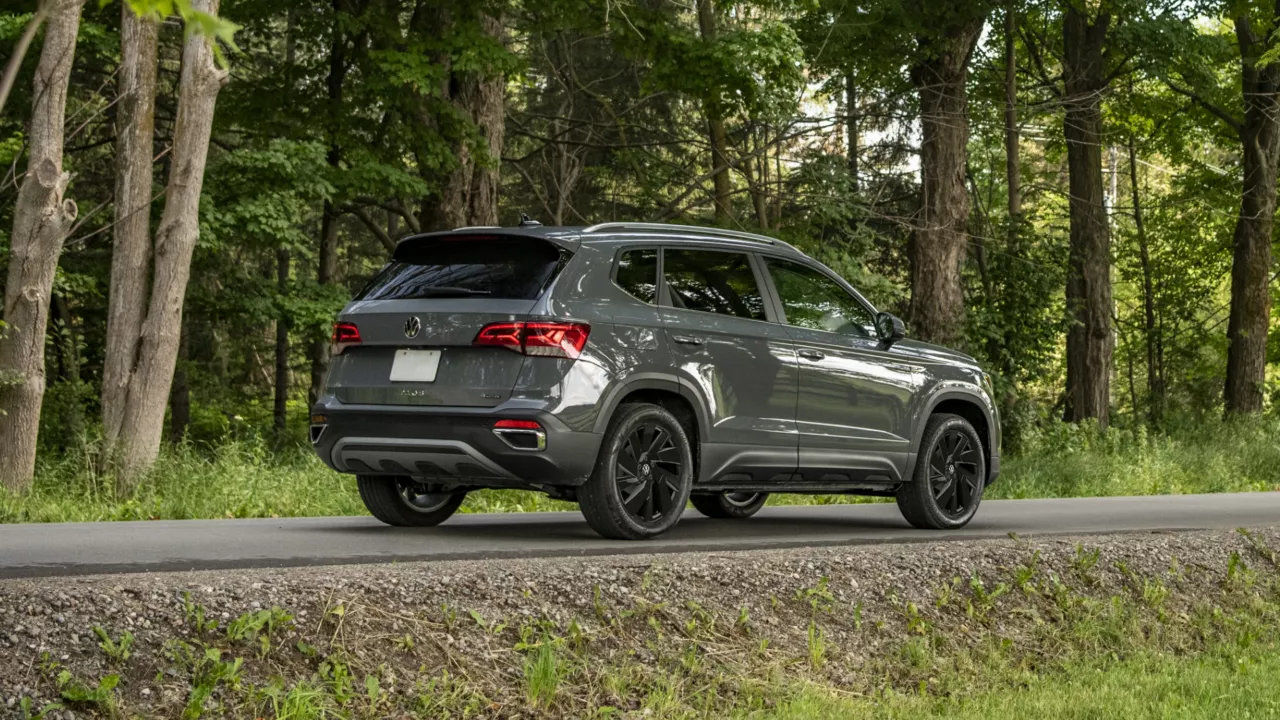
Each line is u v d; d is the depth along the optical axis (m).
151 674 4.01
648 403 7.09
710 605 5.48
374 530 7.95
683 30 20.16
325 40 20.47
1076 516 11.31
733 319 7.58
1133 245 36.19
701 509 10.05
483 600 4.94
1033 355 25.16
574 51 28.27
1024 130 30.12
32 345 13.23
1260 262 29.72
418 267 7.21
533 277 6.82
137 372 13.64
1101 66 27.58
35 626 4.01
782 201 26.38
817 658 5.36
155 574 4.76
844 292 8.50
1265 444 23.16
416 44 18.72
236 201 17.62
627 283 7.09
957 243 23.92
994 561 6.84
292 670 4.25
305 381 38.59
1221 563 7.91
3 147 18.88
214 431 28.95
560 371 6.65
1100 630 6.56
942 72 23.95
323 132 19.58
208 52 13.77
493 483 7.28
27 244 13.27
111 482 11.75
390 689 4.33
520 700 4.49
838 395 8.10
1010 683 5.68
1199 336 35.16
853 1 22.89
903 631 5.91
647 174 27.55
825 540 7.84
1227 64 29.78
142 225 14.01
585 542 7.15
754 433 7.57
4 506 10.19
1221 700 5.36
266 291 19.95
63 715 3.74
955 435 9.01
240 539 7.22
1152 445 21.92
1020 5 25.59
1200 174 32.94
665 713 4.60
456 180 19.89
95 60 22.11
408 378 6.92
